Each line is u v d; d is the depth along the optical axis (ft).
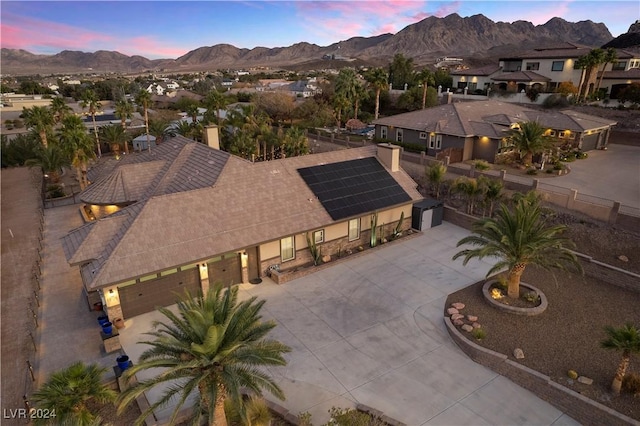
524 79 203.72
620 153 146.61
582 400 46.42
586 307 66.69
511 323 62.44
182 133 188.34
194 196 72.64
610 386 48.93
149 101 206.69
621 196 98.63
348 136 184.14
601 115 173.99
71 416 41.55
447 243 92.17
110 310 61.36
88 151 126.00
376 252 88.28
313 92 346.54
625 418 43.60
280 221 76.28
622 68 209.56
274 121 257.14
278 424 45.52
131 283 63.41
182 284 68.74
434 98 220.43
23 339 59.98
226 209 73.56
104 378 50.55
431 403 48.85
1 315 66.18
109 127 187.32
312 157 93.50
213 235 69.05
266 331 41.29
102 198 87.81
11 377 52.34
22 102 333.62
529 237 64.54
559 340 58.29
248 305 41.63
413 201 95.04
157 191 85.71
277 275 75.10
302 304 68.95
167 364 36.65
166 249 64.34
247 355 38.14
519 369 51.83
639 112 168.55
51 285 75.31
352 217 83.71
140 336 60.49
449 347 59.06
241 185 78.84
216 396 36.11
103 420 45.47
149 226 65.72
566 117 146.72
